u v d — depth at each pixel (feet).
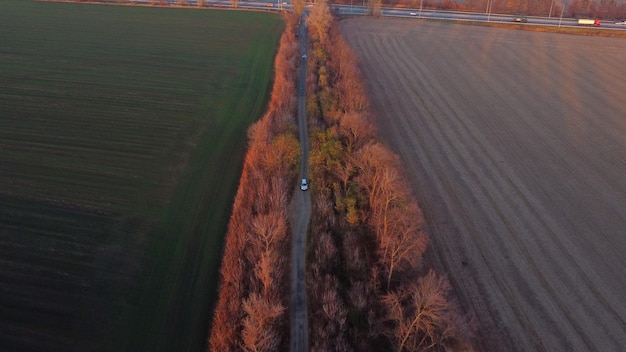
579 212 182.39
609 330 135.03
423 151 222.69
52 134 230.48
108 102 267.18
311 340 132.98
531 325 136.15
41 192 187.93
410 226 147.23
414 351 120.06
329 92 268.00
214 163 215.10
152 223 175.73
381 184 164.45
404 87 295.48
